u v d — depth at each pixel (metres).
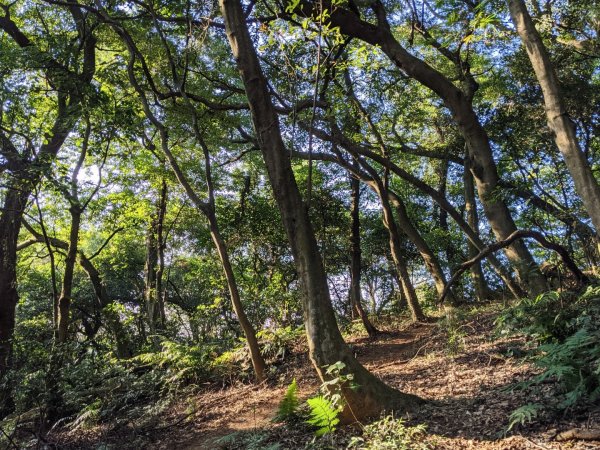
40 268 24.36
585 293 5.77
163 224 21.83
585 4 10.38
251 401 8.69
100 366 9.59
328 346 5.39
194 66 12.39
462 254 24.16
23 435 8.40
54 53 10.66
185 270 26.36
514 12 5.86
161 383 10.13
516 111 12.84
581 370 4.37
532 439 4.09
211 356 11.54
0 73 10.11
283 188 5.66
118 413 8.46
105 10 10.82
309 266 5.55
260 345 11.45
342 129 14.13
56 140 12.66
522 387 4.75
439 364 7.89
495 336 6.07
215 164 18.16
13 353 9.19
